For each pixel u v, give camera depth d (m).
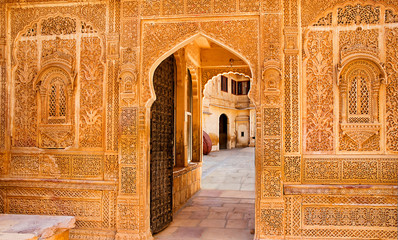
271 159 3.79
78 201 4.16
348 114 3.76
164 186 4.67
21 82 4.32
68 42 4.25
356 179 3.74
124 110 4.03
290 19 3.86
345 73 3.75
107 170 4.10
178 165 6.36
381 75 3.68
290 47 3.82
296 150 3.80
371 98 3.72
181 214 5.45
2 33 4.34
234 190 7.68
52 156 4.25
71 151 4.21
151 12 4.03
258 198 3.83
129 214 3.97
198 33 3.96
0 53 4.31
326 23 3.83
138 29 4.04
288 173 3.80
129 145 4.01
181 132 6.37
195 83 7.38
